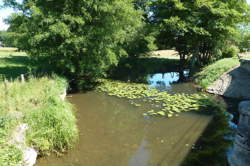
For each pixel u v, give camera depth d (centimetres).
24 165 418
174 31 1662
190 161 487
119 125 710
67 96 1051
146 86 1318
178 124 712
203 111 836
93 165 473
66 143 527
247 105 313
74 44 950
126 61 2073
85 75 1271
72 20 900
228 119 752
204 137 612
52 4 955
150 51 2112
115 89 1209
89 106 914
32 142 474
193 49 1873
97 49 1064
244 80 1041
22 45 994
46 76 926
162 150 544
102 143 578
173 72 2023
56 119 525
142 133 647
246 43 2414
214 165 464
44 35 877
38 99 644
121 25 1094
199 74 1495
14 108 565
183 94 1110
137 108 885
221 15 1453
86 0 930
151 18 1900
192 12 1543
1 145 411
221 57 2119
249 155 310
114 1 973
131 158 505
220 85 1132
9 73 1220
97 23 1045
